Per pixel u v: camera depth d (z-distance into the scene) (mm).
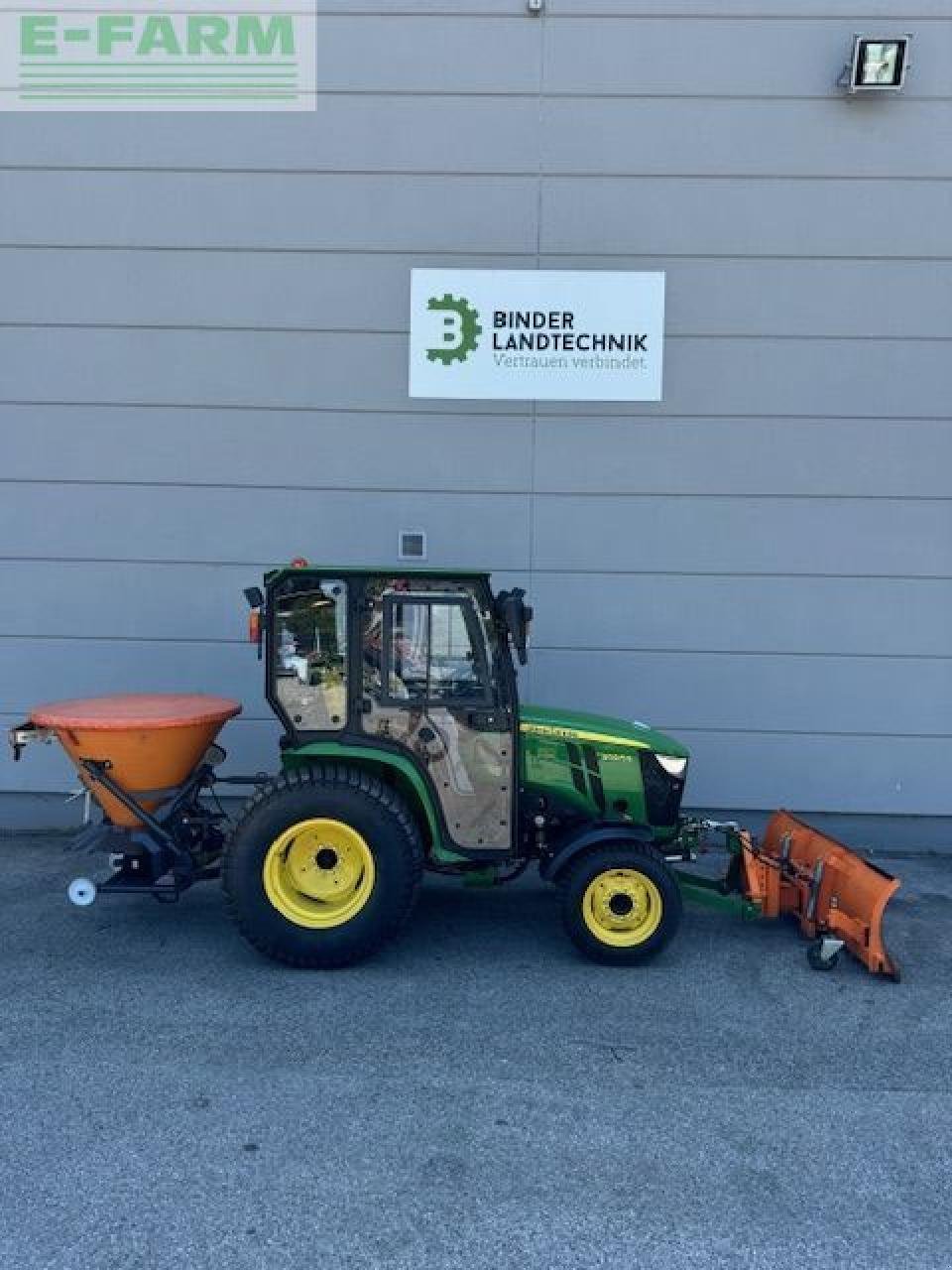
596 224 6371
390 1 6297
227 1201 2945
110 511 6578
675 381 6441
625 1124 3379
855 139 6285
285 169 6406
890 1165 3176
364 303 6457
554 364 6445
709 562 6504
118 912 5316
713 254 6375
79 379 6516
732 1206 2965
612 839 4691
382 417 6504
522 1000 4324
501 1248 2770
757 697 6547
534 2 6238
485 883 4969
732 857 5230
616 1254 2754
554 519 6520
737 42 6266
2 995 4301
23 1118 3348
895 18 6195
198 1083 3588
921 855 6566
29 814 6766
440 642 4680
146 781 4746
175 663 6648
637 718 6578
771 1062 3824
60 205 6434
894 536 6457
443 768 4680
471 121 6352
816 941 4895
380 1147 3221
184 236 6441
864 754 6547
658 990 4449
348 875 4637
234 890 4520
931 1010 4293
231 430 6527
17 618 6629
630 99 6316
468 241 6406
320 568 4656
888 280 6344
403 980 4512
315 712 4676
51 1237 2781
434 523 6547
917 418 6395
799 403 6418
